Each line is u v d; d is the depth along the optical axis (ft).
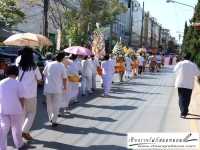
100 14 116.26
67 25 102.53
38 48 91.50
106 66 40.11
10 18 82.84
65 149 18.70
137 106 33.63
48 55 35.45
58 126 24.26
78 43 95.14
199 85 43.42
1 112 17.22
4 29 60.85
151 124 25.18
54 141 20.34
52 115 24.34
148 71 94.79
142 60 81.56
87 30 104.68
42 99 37.04
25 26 124.98
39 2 115.96
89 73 41.34
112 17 123.34
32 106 20.34
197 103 34.91
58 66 23.91
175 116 28.40
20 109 17.67
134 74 75.77
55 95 24.07
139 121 26.25
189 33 63.77
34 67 20.42
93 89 46.42
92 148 18.97
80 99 37.70
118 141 20.48
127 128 23.84
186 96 27.30
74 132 22.58
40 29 120.47
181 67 27.07
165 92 46.32
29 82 20.15
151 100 38.04
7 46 52.90
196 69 27.09
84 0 111.96
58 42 60.54
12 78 17.62
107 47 152.46
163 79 68.54
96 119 26.89
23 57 20.36
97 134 22.09
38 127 23.85
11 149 18.57
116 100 37.50
